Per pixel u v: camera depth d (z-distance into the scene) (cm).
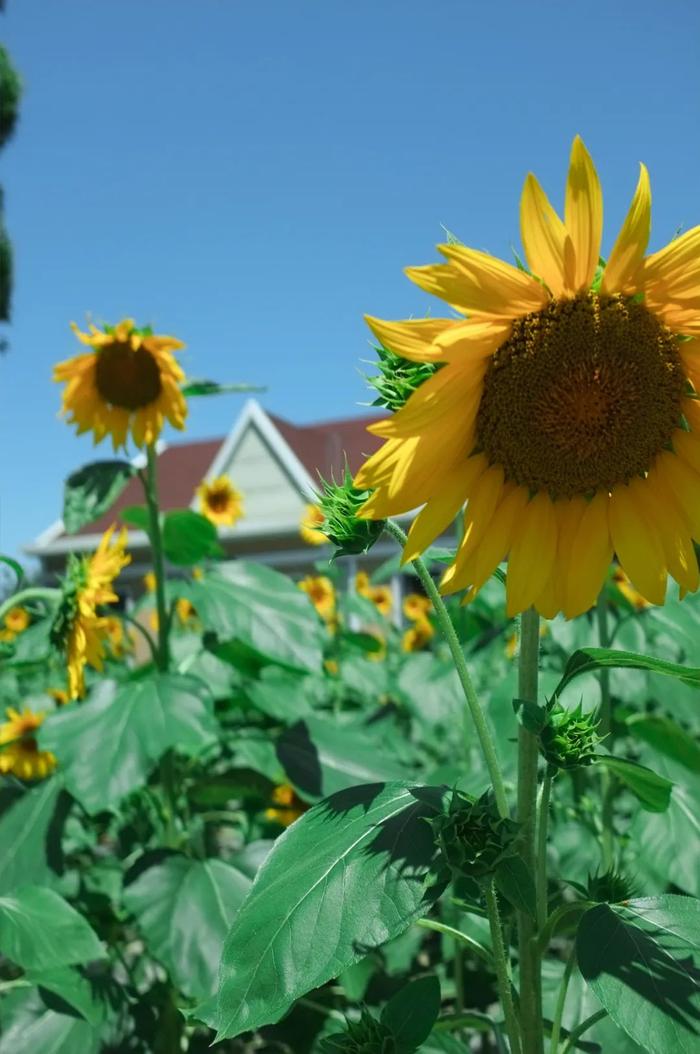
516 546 62
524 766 61
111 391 133
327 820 63
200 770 150
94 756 105
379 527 63
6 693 195
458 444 61
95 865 142
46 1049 100
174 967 97
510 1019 59
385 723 180
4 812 118
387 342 55
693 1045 50
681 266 58
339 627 224
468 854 54
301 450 980
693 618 109
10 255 869
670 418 63
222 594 120
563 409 61
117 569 120
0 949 87
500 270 57
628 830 100
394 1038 63
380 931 54
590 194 56
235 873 106
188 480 1073
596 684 110
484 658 181
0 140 903
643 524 63
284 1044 121
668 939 56
